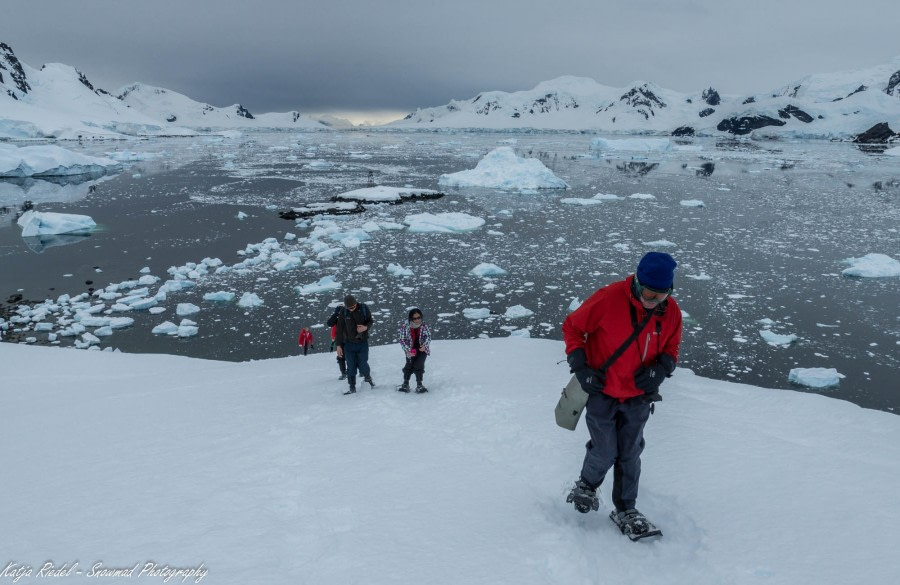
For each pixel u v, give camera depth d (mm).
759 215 34031
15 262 23156
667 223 31406
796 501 2871
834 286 19062
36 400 7660
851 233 28344
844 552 2389
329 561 2387
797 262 22391
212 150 103375
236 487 3352
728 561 2391
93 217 33531
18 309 17281
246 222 32156
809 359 13227
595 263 22531
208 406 6316
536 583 2236
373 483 3311
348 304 6785
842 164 76500
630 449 2662
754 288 18844
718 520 2750
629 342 2502
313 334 15156
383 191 41969
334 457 3854
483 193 45969
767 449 3641
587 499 2789
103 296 18516
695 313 16469
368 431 4555
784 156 94812
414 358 6293
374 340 14406
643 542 2617
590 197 43281
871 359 13180
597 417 2672
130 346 14453
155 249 25453
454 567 2342
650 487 3178
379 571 2305
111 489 3502
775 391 6145
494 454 3854
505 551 2480
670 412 4898
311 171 64688
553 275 20828
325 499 3092
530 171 49906
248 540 2623
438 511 2900
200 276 20938
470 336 14883
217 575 2303
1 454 4805
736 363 13031
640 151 111188
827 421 4797
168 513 3016
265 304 17734
